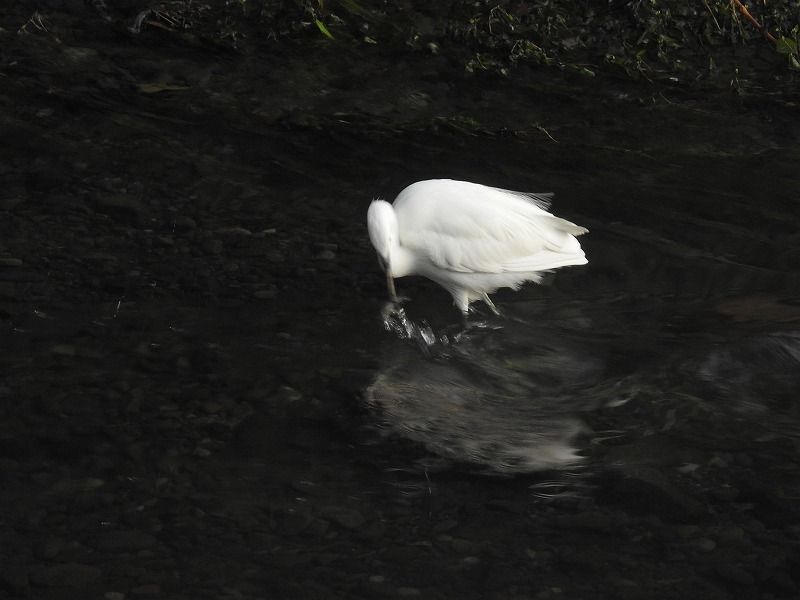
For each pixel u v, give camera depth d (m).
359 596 7.50
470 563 7.85
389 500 8.46
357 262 11.84
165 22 16.39
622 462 8.98
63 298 10.74
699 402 9.78
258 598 7.45
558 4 16.88
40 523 8.01
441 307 11.59
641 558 7.94
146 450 8.81
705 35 16.30
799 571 7.80
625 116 14.79
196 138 14.01
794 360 10.27
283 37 16.27
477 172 13.58
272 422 9.26
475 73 15.59
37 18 16.20
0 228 11.83
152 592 7.44
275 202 12.85
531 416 9.66
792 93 15.25
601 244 12.34
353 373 10.04
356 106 14.86
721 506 8.47
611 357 10.56
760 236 12.45
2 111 14.16
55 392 9.41
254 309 10.85
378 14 16.83
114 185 12.89
